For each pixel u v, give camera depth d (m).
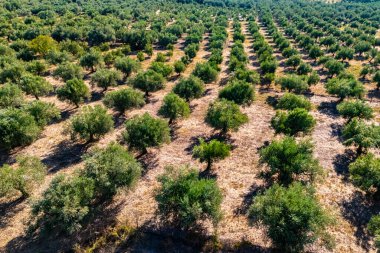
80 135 48.34
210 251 31.12
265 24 184.50
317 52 104.94
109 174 34.06
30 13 175.25
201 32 144.50
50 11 169.25
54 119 59.78
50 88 68.31
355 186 38.41
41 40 100.69
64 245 32.25
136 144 43.25
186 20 169.62
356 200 37.31
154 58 110.19
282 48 118.44
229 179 41.56
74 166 44.88
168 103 53.53
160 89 73.56
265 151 38.62
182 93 62.47
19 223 35.12
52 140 52.25
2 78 74.19
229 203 37.22
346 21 181.75
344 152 47.19
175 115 53.69
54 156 47.59
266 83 82.81
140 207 36.97
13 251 31.80
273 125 48.72
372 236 32.38
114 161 34.31
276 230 27.83
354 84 66.94
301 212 27.42
